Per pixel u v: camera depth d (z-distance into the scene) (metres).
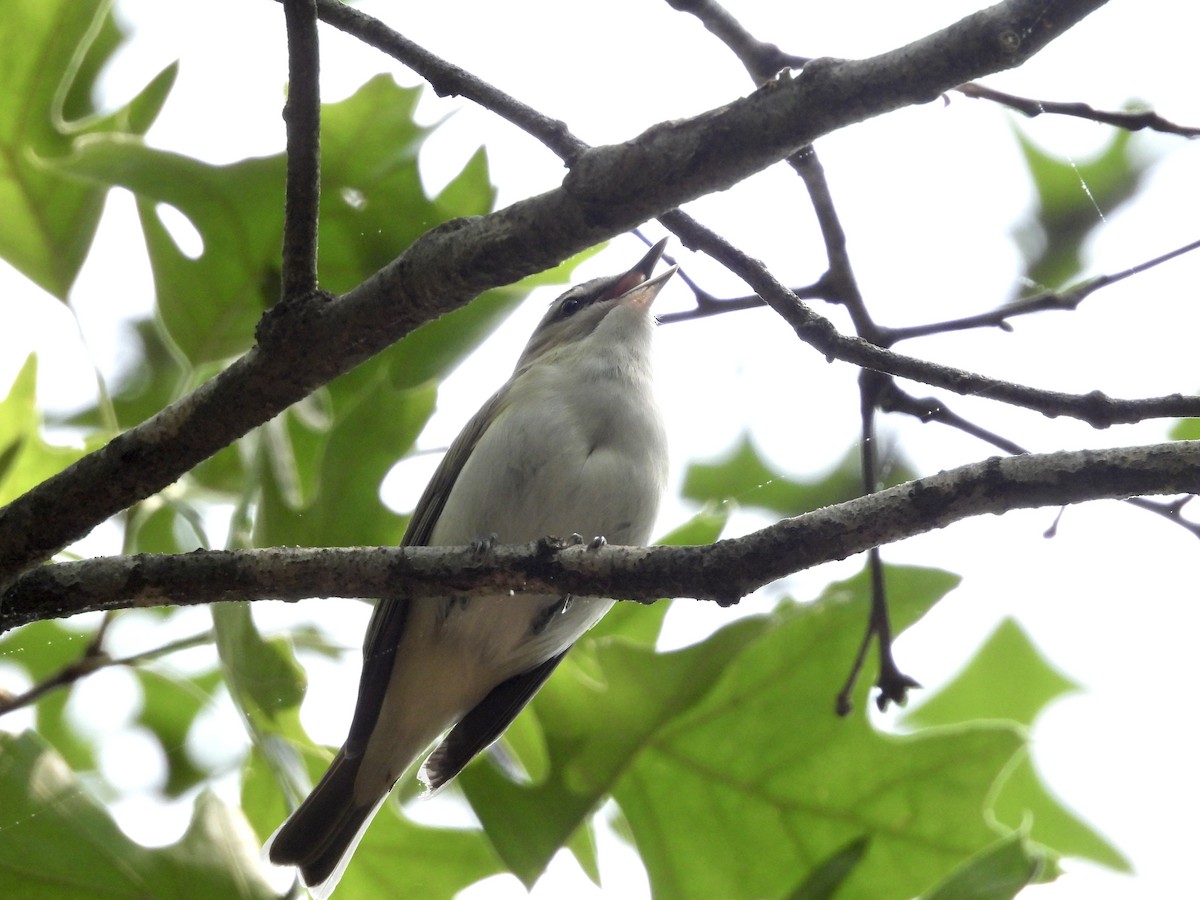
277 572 6.68
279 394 6.50
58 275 9.80
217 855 8.14
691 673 9.02
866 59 5.41
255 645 8.14
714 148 5.57
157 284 9.97
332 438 9.23
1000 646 11.91
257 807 9.48
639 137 5.67
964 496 5.98
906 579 9.23
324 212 10.35
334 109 10.38
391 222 10.41
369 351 6.37
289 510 9.05
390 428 9.28
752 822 8.99
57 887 7.81
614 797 9.04
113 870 7.91
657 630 10.17
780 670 9.06
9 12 9.89
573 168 5.78
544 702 9.09
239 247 10.01
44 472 9.75
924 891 8.73
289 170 6.21
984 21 5.18
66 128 10.06
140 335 11.36
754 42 8.05
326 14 7.07
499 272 6.03
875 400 8.40
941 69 5.27
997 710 11.82
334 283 10.38
